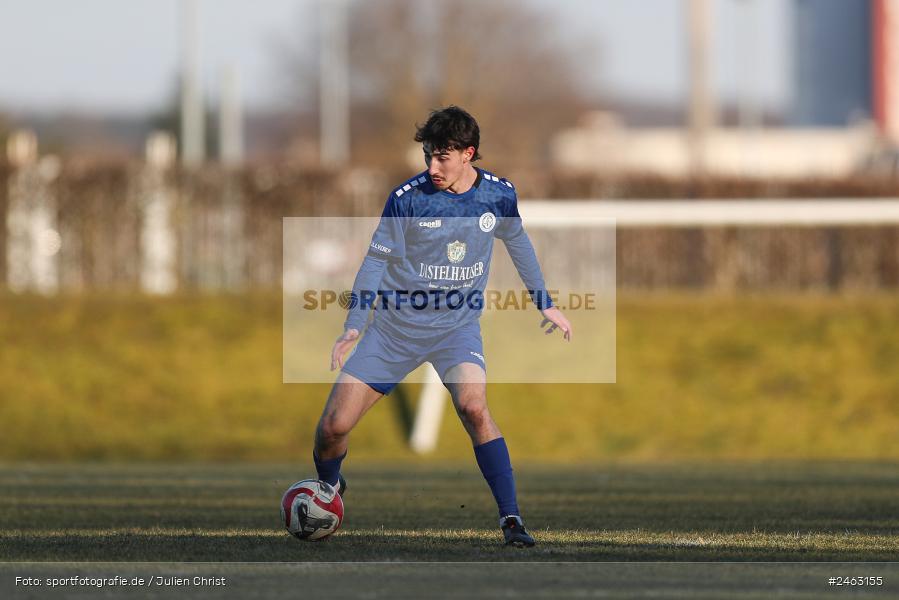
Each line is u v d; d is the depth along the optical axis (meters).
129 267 73.12
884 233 74.75
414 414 56.53
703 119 99.56
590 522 28.67
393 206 23.06
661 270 74.81
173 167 73.56
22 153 73.69
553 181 77.62
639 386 58.62
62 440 54.94
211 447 54.56
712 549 23.02
